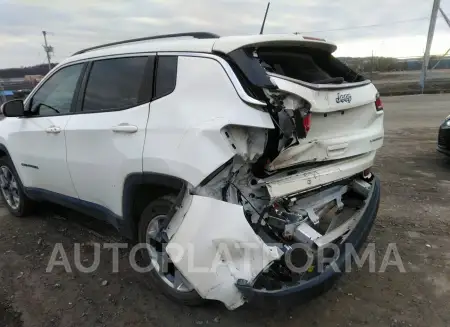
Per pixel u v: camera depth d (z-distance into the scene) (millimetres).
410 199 5055
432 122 11828
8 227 4520
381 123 3299
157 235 2762
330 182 2807
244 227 2371
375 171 6457
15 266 3637
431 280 3256
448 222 4328
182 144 2545
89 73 3508
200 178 2424
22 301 3107
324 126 2732
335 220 3037
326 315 2859
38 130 3873
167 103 2758
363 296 3070
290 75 2912
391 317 2822
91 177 3322
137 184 2893
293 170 2674
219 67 2572
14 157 4336
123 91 3143
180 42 2902
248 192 2525
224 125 2383
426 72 26281
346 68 3354
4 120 4605
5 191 4879
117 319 2883
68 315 2936
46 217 4773
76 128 3395
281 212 2615
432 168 6562
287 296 2369
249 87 2461
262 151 2438
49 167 3814
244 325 2783
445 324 2734
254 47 2666
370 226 2998
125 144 2928
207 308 2977
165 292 3033
